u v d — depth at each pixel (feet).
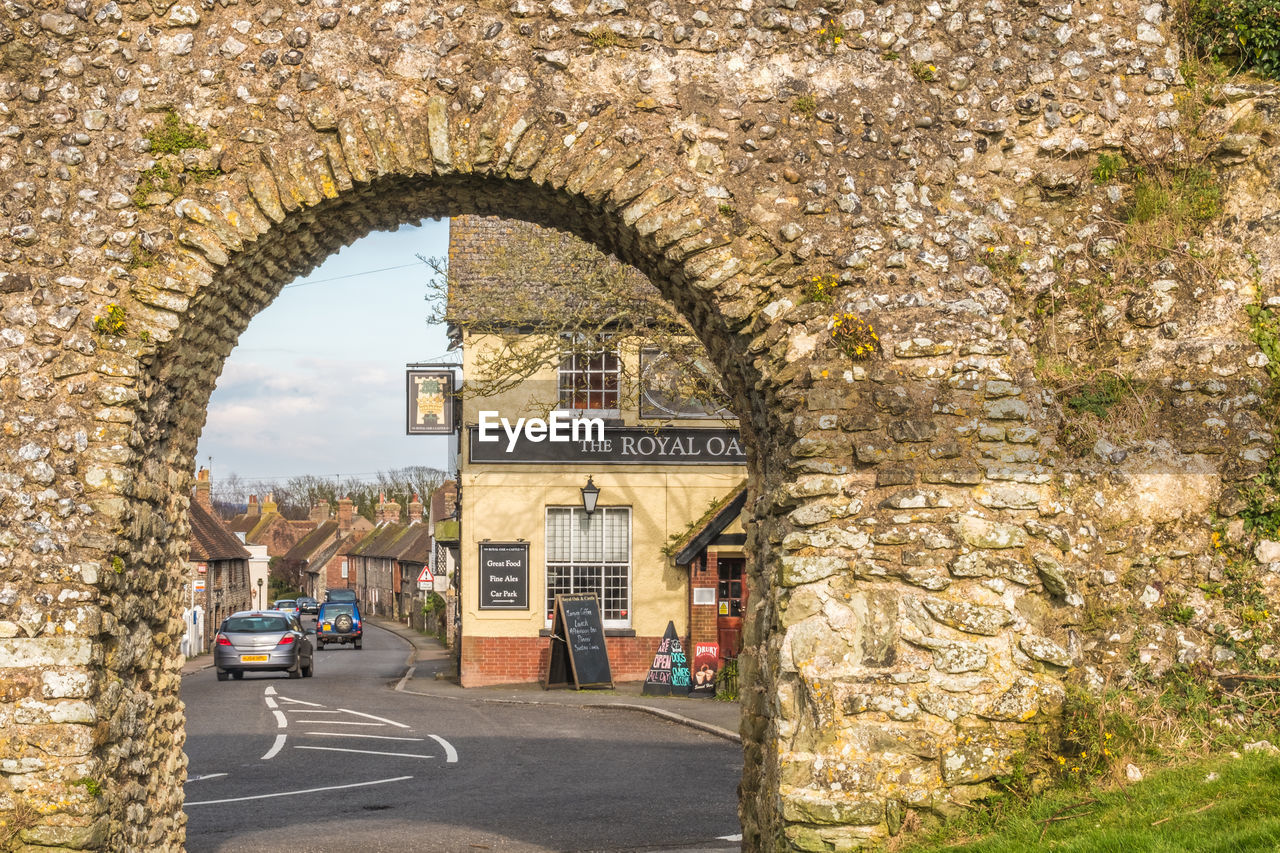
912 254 22.17
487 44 22.25
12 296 21.04
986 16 23.17
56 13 21.61
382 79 22.06
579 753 47.24
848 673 20.62
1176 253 23.16
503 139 22.00
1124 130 23.20
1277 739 20.76
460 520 79.36
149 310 21.38
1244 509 22.33
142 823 22.43
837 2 22.79
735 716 57.47
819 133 22.45
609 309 55.31
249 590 218.38
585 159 22.08
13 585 20.16
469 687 75.00
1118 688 21.75
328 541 316.40
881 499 21.34
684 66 22.44
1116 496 22.49
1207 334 23.00
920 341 21.72
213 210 21.57
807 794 20.20
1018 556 21.20
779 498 21.86
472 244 72.59
